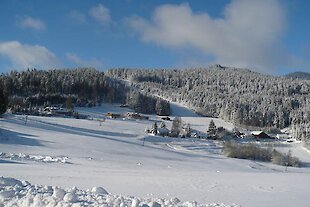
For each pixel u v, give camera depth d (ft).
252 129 585.63
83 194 47.06
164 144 358.23
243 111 638.94
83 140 272.51
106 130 397.80
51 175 84.23
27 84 594.65
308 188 92.68
